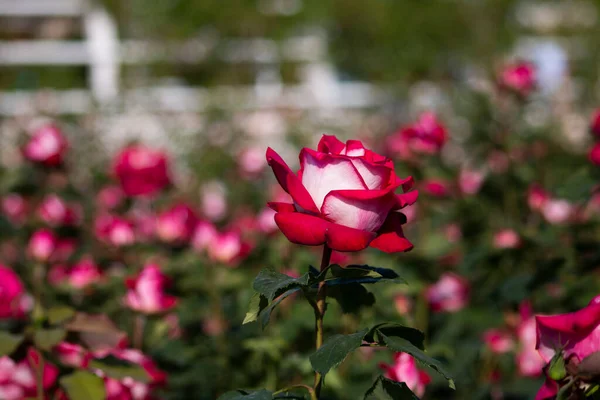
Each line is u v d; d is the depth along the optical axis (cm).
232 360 387
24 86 1074
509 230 479
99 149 955
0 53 1516
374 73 1805
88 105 1051
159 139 1047
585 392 179
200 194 884
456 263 518
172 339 398
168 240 489
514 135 563
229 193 763
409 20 1822
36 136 618
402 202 175
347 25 1812
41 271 486
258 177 766
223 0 1664
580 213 504
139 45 1570
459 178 563
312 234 174
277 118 1128
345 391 326
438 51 1795
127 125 1093
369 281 188
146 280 375
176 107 1258
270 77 1686
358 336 179
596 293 408
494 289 435
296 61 1670
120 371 261
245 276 441
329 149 191
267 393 186
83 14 1582
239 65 1650
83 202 664
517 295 401
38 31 1769
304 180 181
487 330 442
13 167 729
